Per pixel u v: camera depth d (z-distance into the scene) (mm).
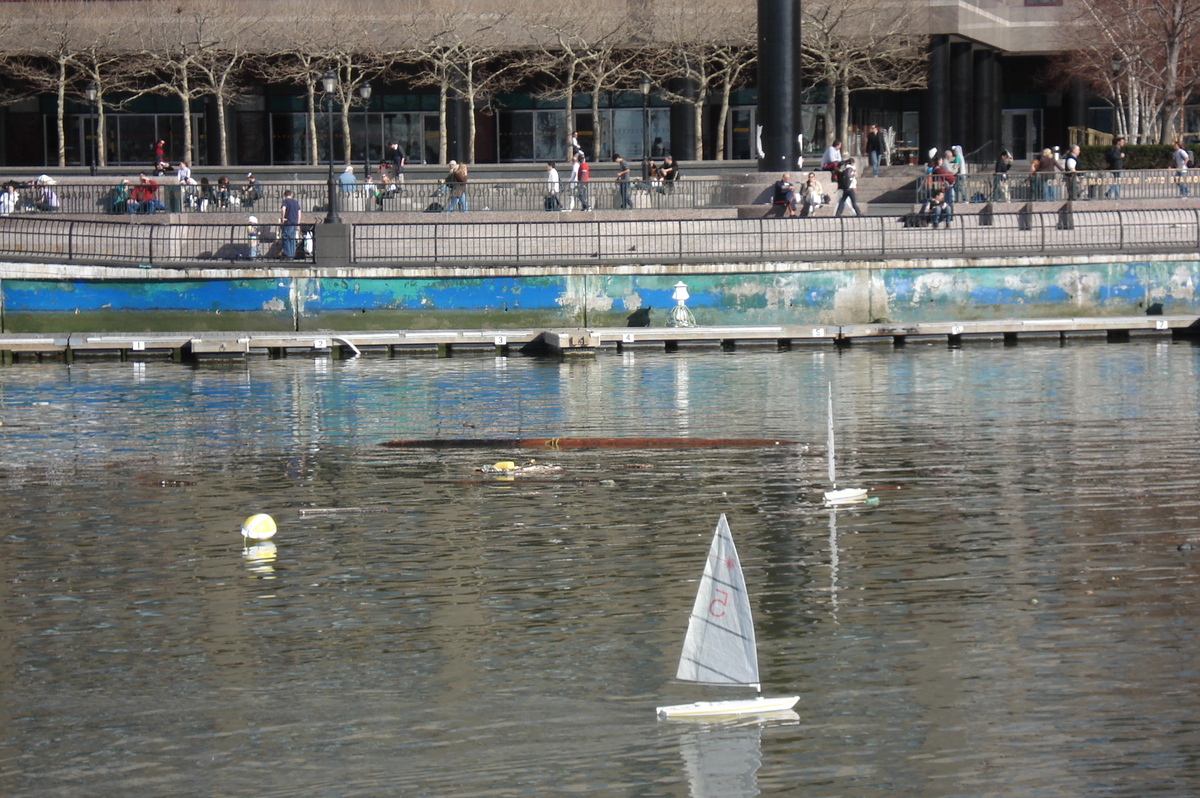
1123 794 15445
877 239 65188
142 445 35875
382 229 64688
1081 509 27359
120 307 60938
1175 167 75875
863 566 23609
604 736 17047
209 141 105875
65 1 94875
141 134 108875
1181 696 17766
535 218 70375
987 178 71938
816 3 94875
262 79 105250
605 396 44125
